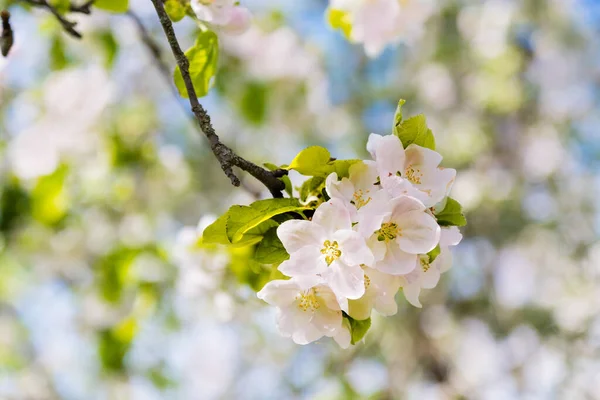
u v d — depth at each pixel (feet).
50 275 18.40
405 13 11.11
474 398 22.63
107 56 15.60
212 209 20.12
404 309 22.02
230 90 17.24
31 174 12.80
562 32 24.23
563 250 24.47
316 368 20.20
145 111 17.48
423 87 24.53
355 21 11.02
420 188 5.88
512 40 23.99
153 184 16.31
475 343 23.72
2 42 8.26
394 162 5.80
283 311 5.82
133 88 18.61
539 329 23.72
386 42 11.23
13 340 23.88
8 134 14.28
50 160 12.77
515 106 23.79
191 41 15.99
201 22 7.88
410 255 5.63
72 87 12.69
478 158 24.41
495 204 23.66
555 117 25.67
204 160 20.27
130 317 13.75
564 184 25.36
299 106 20.72
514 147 25.29
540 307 24.00
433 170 5.95
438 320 23.24
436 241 5.55
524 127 25.53
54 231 15.98
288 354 21.06
